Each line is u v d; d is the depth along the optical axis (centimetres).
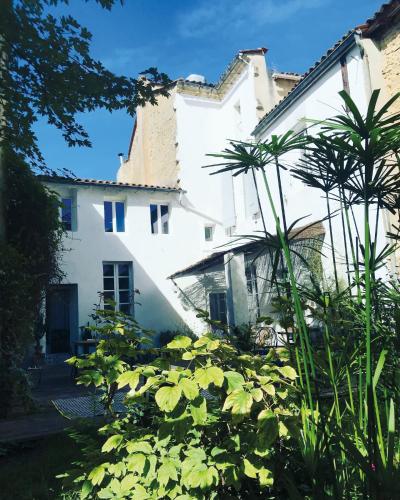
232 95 1452
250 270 1017
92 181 1298
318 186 290
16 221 668
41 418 530
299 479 209
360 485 192
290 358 238
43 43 485
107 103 567
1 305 577
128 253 1350
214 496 182
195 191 1502
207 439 201
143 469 185
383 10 655
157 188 1409
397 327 213
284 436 202
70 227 1295
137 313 1330
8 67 522
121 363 227
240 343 305
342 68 782
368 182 196
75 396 673
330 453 192
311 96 895
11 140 610
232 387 184
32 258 666
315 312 249
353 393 224
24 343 610
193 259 1448
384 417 210
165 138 1623
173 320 1370
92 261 1286
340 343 238
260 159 248
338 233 754
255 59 1291
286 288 248
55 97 548
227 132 1498
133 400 209
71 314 1268
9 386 559
